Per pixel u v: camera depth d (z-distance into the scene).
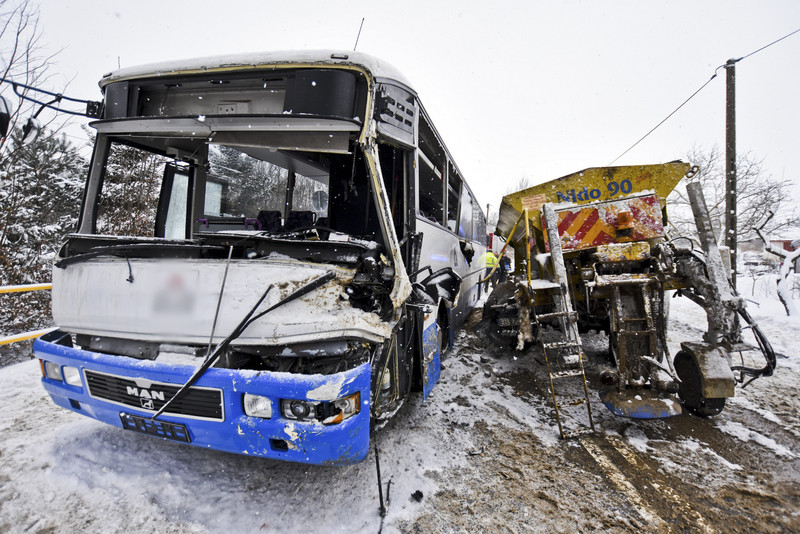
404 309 3.04
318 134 2.68
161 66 3.00
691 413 3.82
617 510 2.49
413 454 3.09
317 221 3.43
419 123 3.85
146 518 2.35
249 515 2.38
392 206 3.33
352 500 2.53
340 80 2.66
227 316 2.32
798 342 6.45
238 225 3.49
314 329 2.22
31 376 4.63
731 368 3.48
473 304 9.93
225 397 2.20
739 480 2.81
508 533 2.28
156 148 3.59
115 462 2.89
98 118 3.26
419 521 2.36
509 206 5.36
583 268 4.02
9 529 2.24
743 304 3.37
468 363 5.47
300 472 2.84
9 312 6.94
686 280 3.65
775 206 14.19
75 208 9.49
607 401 3.41
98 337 2.78
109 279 2.66
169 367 2.29
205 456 3.00
